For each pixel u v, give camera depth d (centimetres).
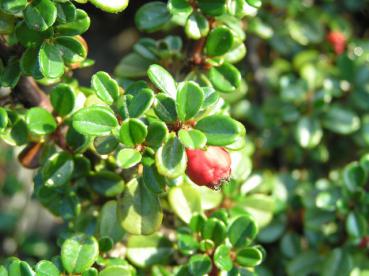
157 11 16
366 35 30
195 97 12
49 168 14
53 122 14
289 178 22
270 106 25
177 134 13
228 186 17
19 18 13
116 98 13
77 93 15
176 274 15
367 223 18
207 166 12
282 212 20
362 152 25
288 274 20
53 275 13
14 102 15
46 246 25
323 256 20
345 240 19
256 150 25
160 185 13
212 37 14
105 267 14
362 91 24
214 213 15
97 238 16
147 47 17
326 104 24
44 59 13
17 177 27
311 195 21
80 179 16
